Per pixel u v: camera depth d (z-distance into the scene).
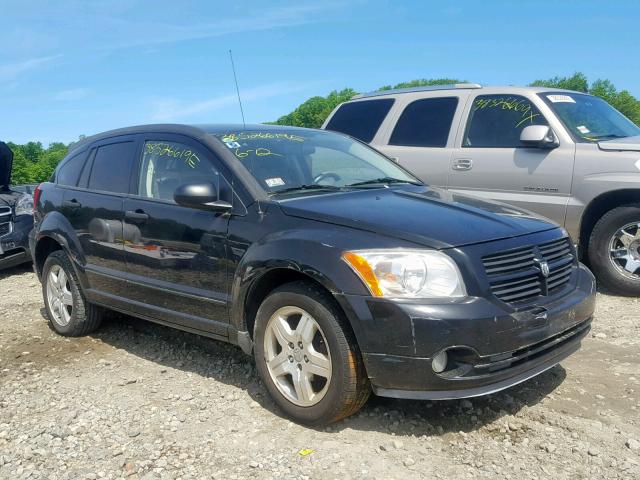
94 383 4.49
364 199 4.07
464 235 3.46
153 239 4.53
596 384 4.12
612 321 5.39
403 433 3.54
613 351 4.70
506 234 3.61
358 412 3.79
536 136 6.23
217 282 4.09
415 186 4.73
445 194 4.52
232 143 4.49
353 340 3.39
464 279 3.29
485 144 6.80
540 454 3.29
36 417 3.96
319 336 3.55
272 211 3.90
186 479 3.17
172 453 3.43
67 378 4.62
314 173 4.55
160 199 4.62
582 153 6.15
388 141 7.59
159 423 3.80
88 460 3.40
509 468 3.17
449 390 3.24
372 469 3.19
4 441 3.66
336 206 3.84
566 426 3.57
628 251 6.03
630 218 5.95
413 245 3.34
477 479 3.08
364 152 5.29
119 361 4.93
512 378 3.39
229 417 3.83
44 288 5.79
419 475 3.13
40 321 6.19
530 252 3.62
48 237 5.69
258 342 3.84
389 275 3.28
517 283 3.49
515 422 3.63
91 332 5.61
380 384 3.32
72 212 5.37
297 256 3.53
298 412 3.64
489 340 3.23
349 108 8.22
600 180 6.00
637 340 4.91
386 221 3.55
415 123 7.43
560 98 6.75
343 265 3.37
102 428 3.76
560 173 6.23
